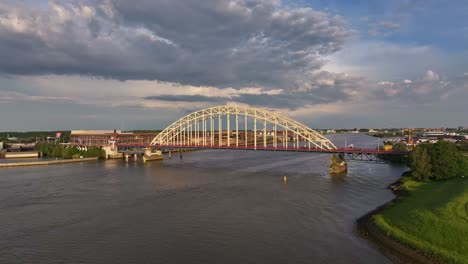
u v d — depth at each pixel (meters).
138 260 43.25
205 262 42.56
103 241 49.66
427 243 45.41
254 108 160.38
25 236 51.88
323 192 82.19
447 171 86.50
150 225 56.84
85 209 67.00
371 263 42.06
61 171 124.38
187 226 56.16
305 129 144.25
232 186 91.50
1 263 42.62
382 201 72.19
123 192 83.69
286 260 42.94
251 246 47.47
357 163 143.00
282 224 56.91
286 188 87.81
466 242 43.25
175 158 181.88
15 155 178.12
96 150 180.00
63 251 46.19
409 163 105.25
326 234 51.94
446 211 52.47
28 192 83.38
